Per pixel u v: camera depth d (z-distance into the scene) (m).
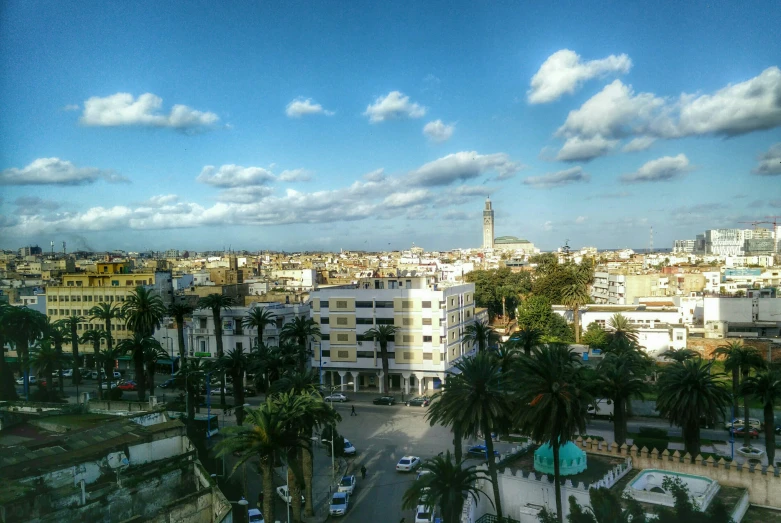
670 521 44.75
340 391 113.88
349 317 116.25
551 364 47.34
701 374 64.19
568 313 165.62
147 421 64.00
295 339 119.88
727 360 83.06
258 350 98.19
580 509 45.94
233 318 128.00
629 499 49.12
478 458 75.25
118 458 54.03
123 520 48.91
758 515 51.38
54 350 103.31
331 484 69.56
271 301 153.50
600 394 71.44
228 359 89.25
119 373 137.00
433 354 112.00
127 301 101.25
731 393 87.25
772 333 124.88
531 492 55.88
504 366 78.75
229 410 98.50
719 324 124.19
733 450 74.94
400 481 69.88
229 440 47.94
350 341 116.25
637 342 114.06
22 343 99.00
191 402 88.62
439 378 112.94
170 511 49.16
